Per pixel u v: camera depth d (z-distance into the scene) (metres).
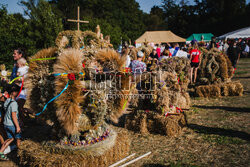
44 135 4.02
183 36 56.28
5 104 4.01
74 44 3.64
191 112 6.19
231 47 12.77
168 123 4.63
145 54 8.84
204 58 8.41
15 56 4.91
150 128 4.88
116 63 3.70
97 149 3.37
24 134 4.87
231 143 4.15
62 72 3.28
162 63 4.98
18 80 4.80
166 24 64.94
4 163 3.75
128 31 38.84
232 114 5.86
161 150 4.05
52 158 3.22
